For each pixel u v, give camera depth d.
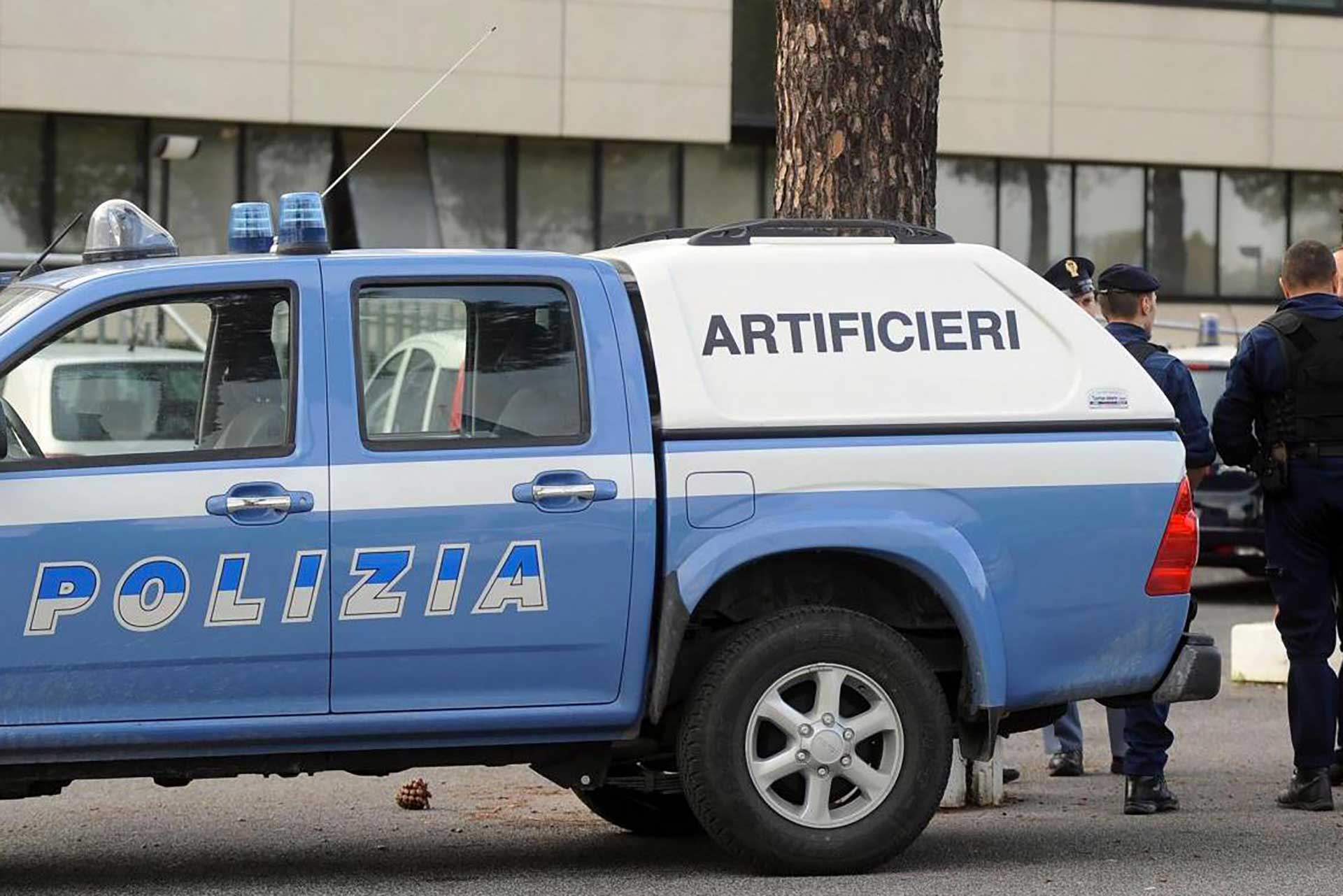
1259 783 11.31
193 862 9.06
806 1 11.37
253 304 8.17
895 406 8.53
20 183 32.50
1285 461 10.18
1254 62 38.22
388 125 33.38
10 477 7.79
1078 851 9.14
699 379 8.39
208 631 7.88
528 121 33.94
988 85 36.84
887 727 8.40
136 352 9.43
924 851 9.14
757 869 8.49
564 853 9.27
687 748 8.33
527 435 8.27
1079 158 37.44
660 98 34.56
